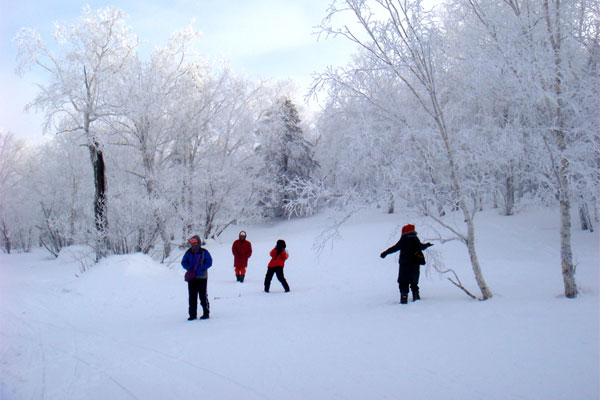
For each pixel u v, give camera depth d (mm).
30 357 5348
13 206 40094
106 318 8359
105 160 24422
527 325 5008
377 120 7328
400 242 7887
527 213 19078
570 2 6902
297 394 3564
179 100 23297
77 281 12633
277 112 28406
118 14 19906
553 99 6215
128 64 21234
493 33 6996
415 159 7047
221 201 25797
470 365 3889
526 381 3406
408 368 3980
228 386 3891
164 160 23531
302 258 17109
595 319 4949
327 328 6020
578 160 6691
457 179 7152
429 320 5867
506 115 7426
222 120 25047
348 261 15711
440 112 7090
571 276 6641
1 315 8703
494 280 9805
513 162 7445
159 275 13531
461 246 15336
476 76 6484
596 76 6840
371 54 7309
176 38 23250
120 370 4605
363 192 7344
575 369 3520
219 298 10172
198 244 7965
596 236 14391
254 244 21594
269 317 7398
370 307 7660
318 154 31234
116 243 16531
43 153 34594
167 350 5359
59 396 3875
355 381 3766
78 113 20625
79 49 19453
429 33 6742
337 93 7285
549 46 6656
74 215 28766
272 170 31469
